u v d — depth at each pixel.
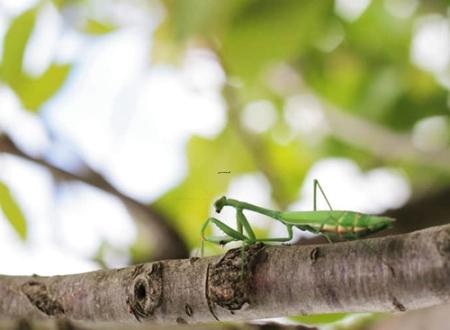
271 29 0.69
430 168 0.90
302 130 0.97
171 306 0.56
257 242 0.57
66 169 0.77
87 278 0.59
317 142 0.97
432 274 0.52
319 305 0.54
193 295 0.56
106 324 0.59
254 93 0.92
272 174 0.91
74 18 0.82
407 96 0.92
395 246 0.53
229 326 0.62
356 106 0.93
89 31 0.82
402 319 0.66
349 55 0.90
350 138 0.93
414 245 0.52
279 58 0.70
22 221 0.78
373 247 0.53
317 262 0.54
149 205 0.77
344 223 0.57
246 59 0.70
